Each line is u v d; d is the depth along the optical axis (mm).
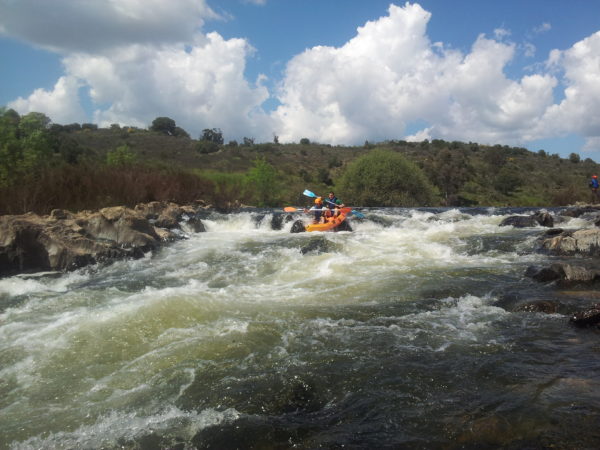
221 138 71000
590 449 2824
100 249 9969
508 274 7863
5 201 12250
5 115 18750
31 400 3975
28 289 8047
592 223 13656
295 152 66375
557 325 5266
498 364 4230
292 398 3809
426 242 11172
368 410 3553
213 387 4051
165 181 19516
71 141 43250
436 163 49906
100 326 5504
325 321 5688
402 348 4738
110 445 3291
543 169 58750
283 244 11523
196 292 6766
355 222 15109
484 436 3082
